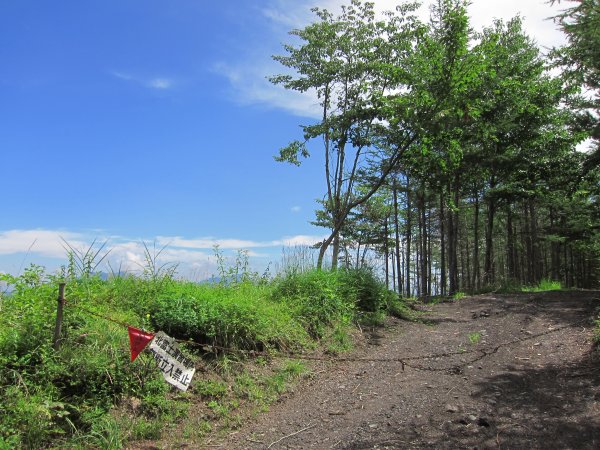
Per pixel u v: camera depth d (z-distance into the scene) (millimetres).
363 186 23078
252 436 4863
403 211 30750
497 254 41094
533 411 5031
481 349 7922
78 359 4734
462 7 12219
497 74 18031
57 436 4219
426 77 12594
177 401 5188
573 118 16984
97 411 4477
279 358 6820
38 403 4207
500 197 21062
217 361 6113
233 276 8664
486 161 19422
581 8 7043
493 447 4270
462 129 14430
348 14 15266
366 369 7168
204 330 6328
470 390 5863
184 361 5363
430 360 7520
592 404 5051
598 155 16266
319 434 4883
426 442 4477
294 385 6301
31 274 5617
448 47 12383
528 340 8336
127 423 4602
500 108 18609
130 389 4988
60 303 4895
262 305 7598
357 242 27859
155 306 6488
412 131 13031
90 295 5969
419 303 14688
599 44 7188
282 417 5383
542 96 18531
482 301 13977
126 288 6699
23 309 5168
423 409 5340
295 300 8680
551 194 20297
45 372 4516
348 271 11406
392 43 15016
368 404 5684
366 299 10773
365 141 14516
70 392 4664
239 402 5562
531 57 18922
